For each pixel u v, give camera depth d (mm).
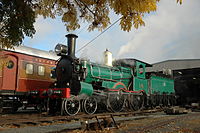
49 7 3459
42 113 10648
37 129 6422
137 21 2752
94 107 10695
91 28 3555
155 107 16719
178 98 24609
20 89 11453
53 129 6438
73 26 3607
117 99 11781
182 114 12172
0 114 10695
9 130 6230
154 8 2639
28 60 12117
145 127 6652
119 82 12438
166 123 7727
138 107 13547
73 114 9711
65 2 3395
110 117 6684
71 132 5734
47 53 13641
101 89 11445
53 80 13539
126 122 7891
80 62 10820
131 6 2619
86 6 3441
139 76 14328
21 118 8508
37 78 12508
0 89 10602
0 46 3697
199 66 26141
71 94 10070
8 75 11039
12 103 11492
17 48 11523
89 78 11156
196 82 28328
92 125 6301
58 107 10555
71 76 10250
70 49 11055
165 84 18656
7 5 3131
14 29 3238
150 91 15422
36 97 10820
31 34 3465
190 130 6590
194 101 25250
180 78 28750
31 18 3338
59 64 11203
